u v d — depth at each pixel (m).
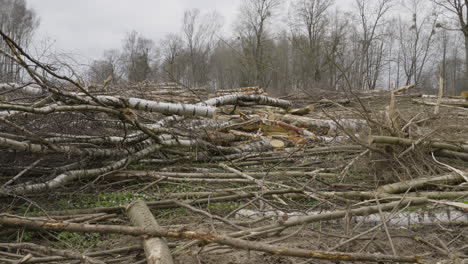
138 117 6.71
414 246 3.27
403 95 13.38
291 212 4.13
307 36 32.50
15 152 4.59
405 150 4.94
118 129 5.77
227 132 7.21
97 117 5.58
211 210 4.38
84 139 4.96
